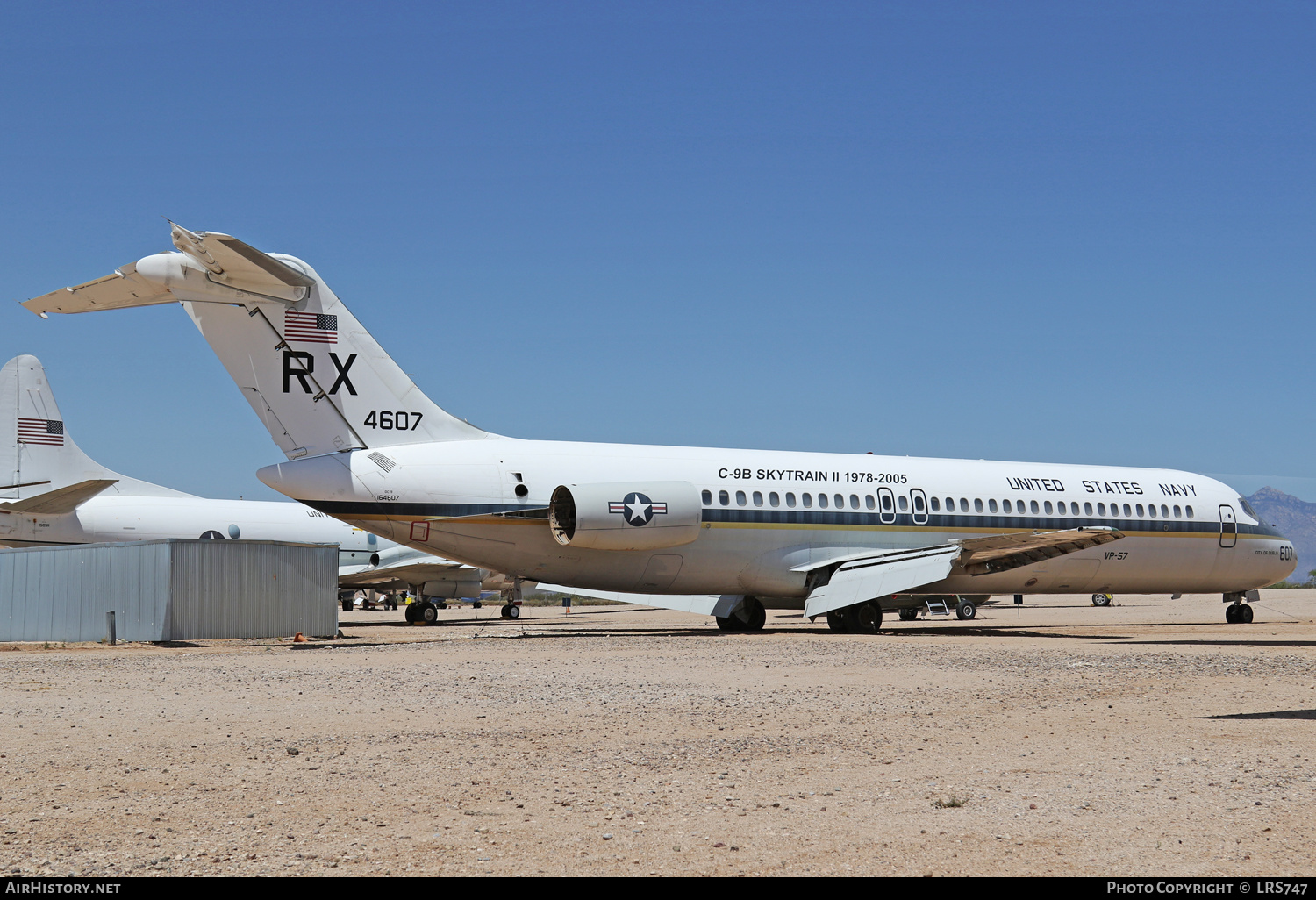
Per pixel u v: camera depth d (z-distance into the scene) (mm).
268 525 43469
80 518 40250
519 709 12469
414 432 25797
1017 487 30406
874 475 28906
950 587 29328
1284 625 32812
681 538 26219
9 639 27078
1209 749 9578
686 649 20906
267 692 14102
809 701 13125
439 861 6195
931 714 12016
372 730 10930
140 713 12164
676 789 8117
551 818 7223
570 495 25234
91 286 22594
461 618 46344
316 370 24938
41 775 8648
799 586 27859
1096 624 34938
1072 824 6965
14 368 41562
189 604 24344
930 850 6391
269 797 7828
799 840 6629
